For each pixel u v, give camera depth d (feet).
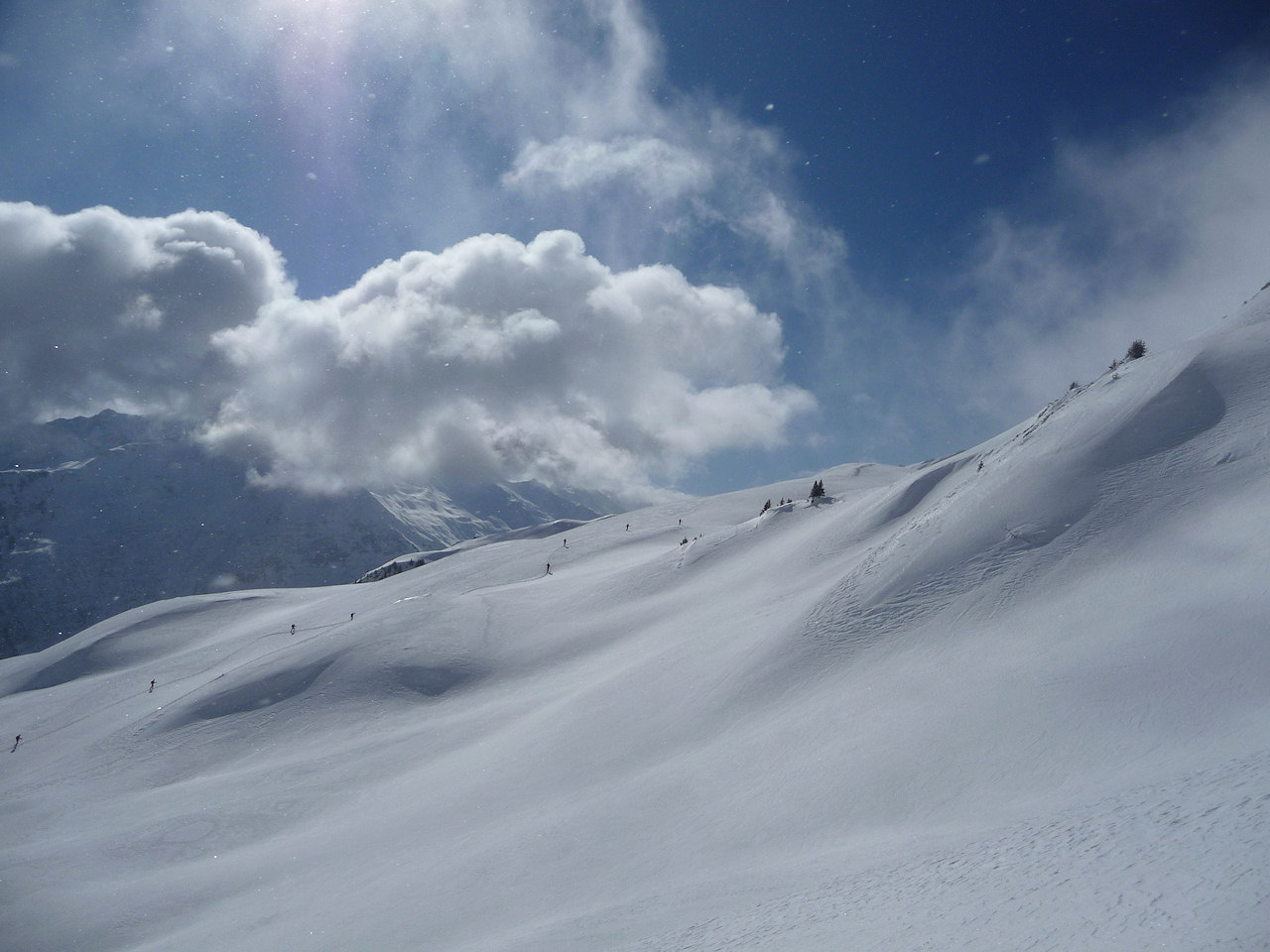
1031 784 42.83
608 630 144.97
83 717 185.68
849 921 27.14
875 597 83.82
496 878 57.82
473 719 115.55
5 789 130.82
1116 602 62.28
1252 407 80.64
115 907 70.85
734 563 158.92
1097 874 22.90
